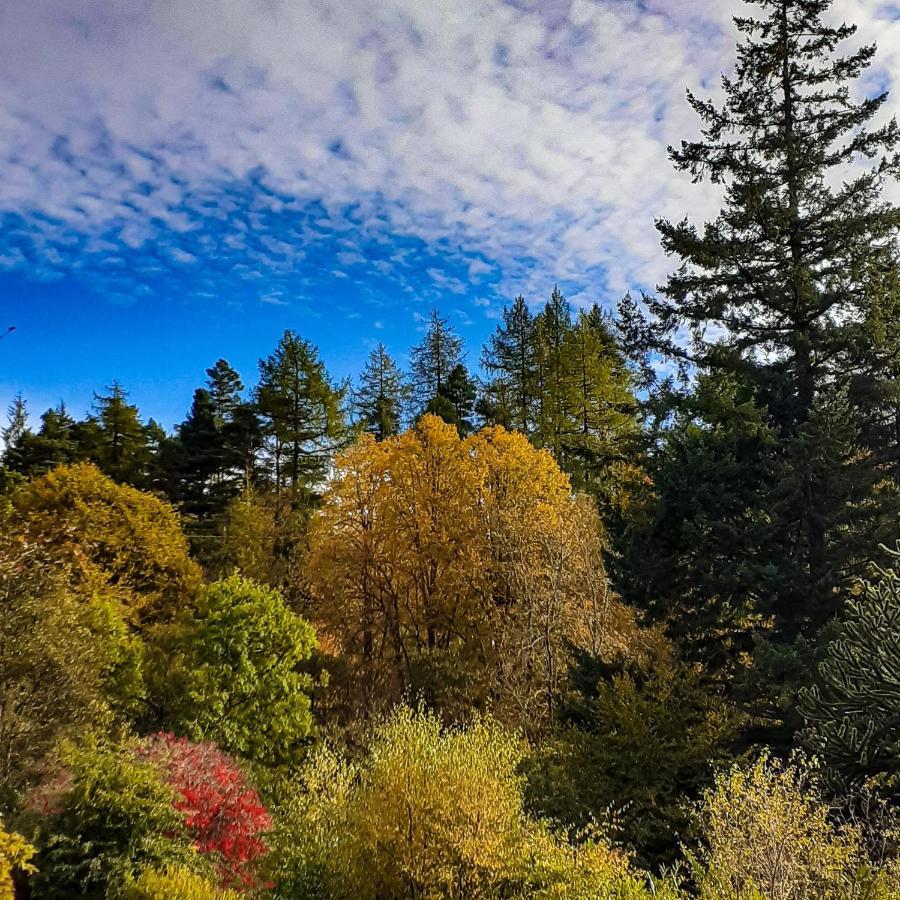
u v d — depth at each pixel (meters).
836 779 9.88
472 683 19.81
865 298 14.61
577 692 16.14
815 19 15.55
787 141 15.59
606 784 12.73
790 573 13.06
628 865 10.30
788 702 11.24
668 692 13.44
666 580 14.97
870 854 9.21
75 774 10.13
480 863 9.62
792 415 15.39
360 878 10.09
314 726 18.19
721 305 16.08
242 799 11.41
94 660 13.05
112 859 8.59
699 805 11.64
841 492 13.23
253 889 10.05
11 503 21.72
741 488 15.13
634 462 18.09
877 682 8.56
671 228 16.23
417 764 10.40
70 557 20.12
